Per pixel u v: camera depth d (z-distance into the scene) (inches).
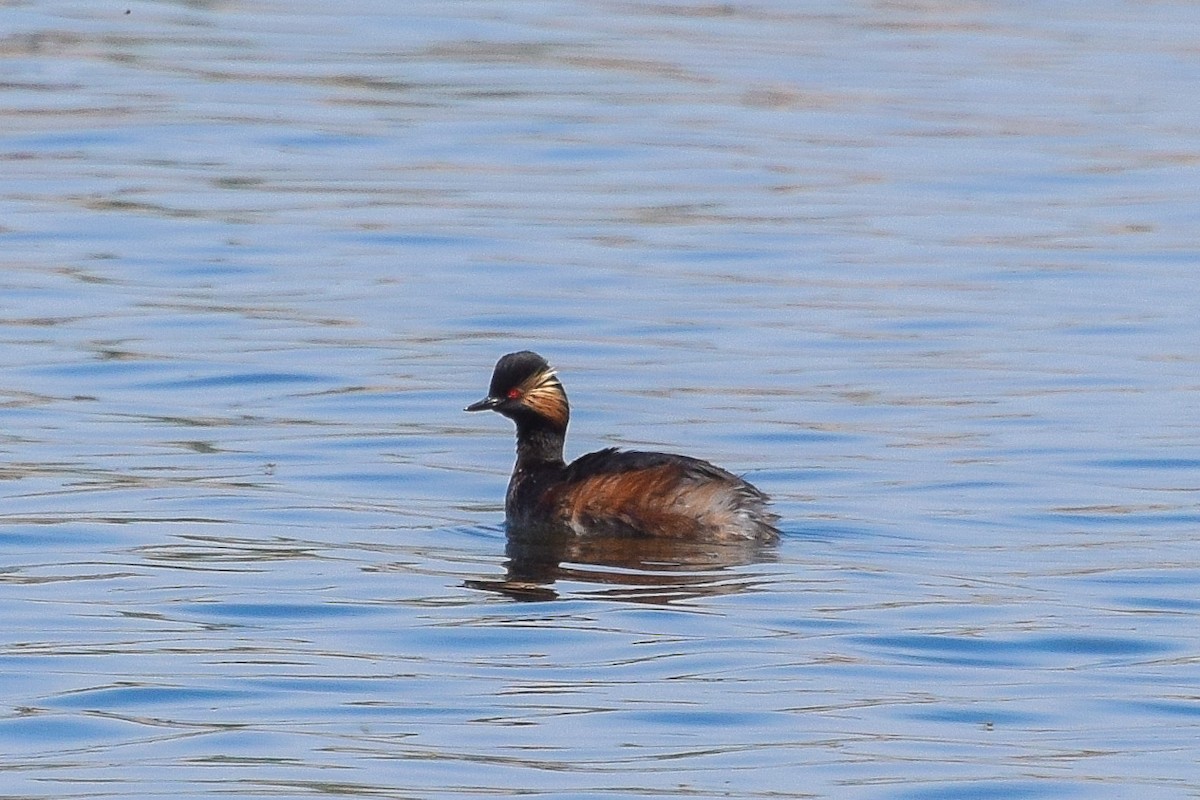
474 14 1710.1
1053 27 1747.0
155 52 1496.1
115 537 557.3
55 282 896.9
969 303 893.2
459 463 654.5
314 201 1072.8
